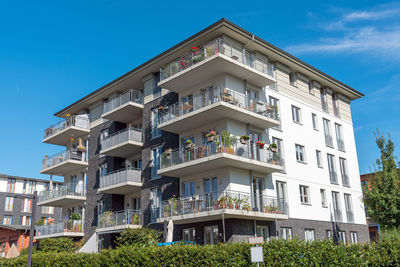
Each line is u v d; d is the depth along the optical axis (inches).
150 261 543.5
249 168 781.3
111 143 1021.8
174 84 851.4
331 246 467.2
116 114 1041.5
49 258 707.4
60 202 1179.3
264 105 826.2
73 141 1278.3
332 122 1095.0
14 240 1349.7
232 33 816.3
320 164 1004.6
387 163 872.3
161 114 925.2
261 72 823.1
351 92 1173.7
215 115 768.9
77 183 1195.3
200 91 842.2
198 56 788.0
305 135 979.3
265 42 869.8
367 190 877.8
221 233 728.3
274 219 783.7
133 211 975.6
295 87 997.2
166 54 905.5
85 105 1234.6
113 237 981.8
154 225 877.8
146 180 932.6
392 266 439.8
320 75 1056.8
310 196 929.5
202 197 778.8
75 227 1088.2
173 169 780.6
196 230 774.5
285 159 896.3
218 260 489.7
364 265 443.2
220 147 717.9
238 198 722.2
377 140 903.1
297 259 462.0
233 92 771.4
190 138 847.7
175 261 519.5
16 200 1991.9
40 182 2128.4
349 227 1021.2
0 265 791.7
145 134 968.9
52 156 1240.2
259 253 440.1
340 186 1043.3
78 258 652.7
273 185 840.9
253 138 836.0
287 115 943.0
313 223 910.4
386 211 826.2
